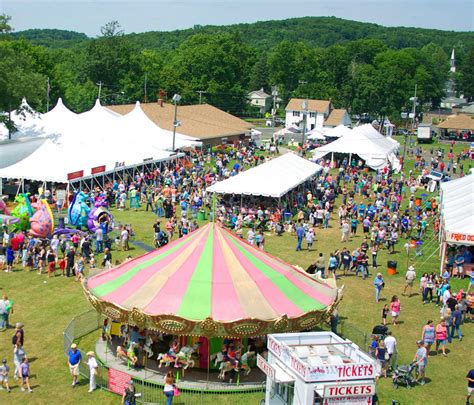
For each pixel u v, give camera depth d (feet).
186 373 72.08
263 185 151.43
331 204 162.20
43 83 201.98
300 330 72.33
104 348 77.97
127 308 70.90
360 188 191.21
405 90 481.46
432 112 585.22
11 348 77.71
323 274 101.55
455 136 396.37
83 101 394.32
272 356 60.18
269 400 59.57
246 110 528.63
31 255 109.91
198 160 231.50
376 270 117.29
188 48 566.36
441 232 128.67
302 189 180.24
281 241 136.46
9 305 83.15
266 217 147.84
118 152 183.83
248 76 565.53
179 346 73.00
